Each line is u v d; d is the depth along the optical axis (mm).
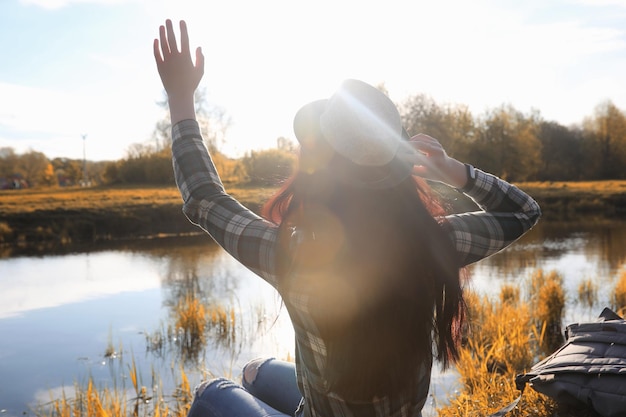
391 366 1402
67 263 17297
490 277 13031
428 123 50688
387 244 1348
